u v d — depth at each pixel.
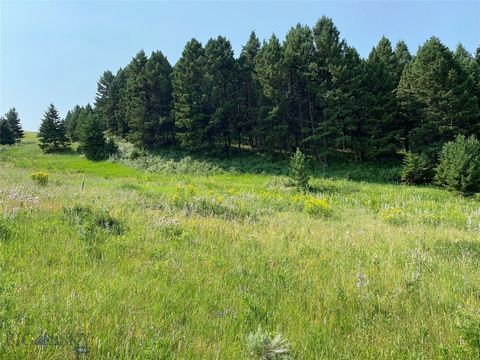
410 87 45.62
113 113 75.81
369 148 43.31
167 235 8.02
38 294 3.87
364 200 25.47
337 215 16.20
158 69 56.00
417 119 45.16
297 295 4.85
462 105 40.31
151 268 5.38
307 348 3.49
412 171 36.03
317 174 40.62
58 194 12.56
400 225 14.28
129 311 3.73
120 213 9.91
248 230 9.63
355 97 44.78
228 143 52.19
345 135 44.72
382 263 6.99
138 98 56.16
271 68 45.50
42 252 5.55
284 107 46.19
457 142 33.53
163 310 3.94
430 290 5.49
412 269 6.77
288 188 30.27
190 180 34.94
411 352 3.53
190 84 51.16
